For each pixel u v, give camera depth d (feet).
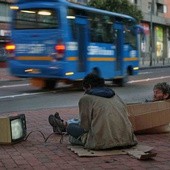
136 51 80.23
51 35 60.49
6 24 131.85
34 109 44.34
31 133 29.27
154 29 226.79
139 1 207.72
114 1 139.64
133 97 56.85
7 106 47.80
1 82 84.33
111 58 71.31
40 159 22.33
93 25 66.18
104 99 23.11
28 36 62.69
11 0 132.16
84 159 22.09
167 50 242.99
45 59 61.21
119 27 73.92
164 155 22.90
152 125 27.91
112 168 20.45
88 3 142.82
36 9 61.67
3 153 23.75
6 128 25.67
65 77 60.59
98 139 22.97
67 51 60.29
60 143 26.11
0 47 130.72
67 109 43.01
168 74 110.11
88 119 23.26
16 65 63.98
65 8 59.98
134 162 21.42
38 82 65.67
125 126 23.30
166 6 240.53
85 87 23.97
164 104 28.32
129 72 78.02
